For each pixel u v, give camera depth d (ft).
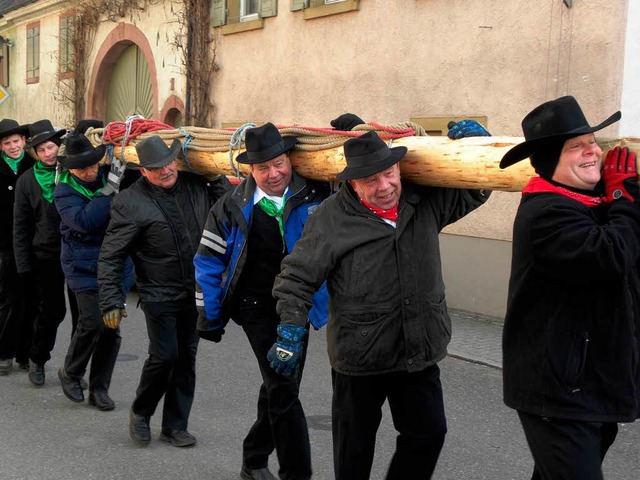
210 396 18.71
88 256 17.25
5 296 20.54
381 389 10.91
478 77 27.78
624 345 8.31
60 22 56.13
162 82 44.98
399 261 10.38
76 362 17.94
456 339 24.59
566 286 8.45
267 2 37.24
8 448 15.34
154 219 14.76
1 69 65.87
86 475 14.06
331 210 10.72
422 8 29.66
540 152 8.74
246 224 12.57
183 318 15.30
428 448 10.72
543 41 25.68
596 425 8.54
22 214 18.93
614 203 8.34
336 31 33.65
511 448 15.53
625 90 24.30
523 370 8.71
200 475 14.11
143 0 46.32
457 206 11.24
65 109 55.83
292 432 12.52
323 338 25.18
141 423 15.51
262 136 12.05
